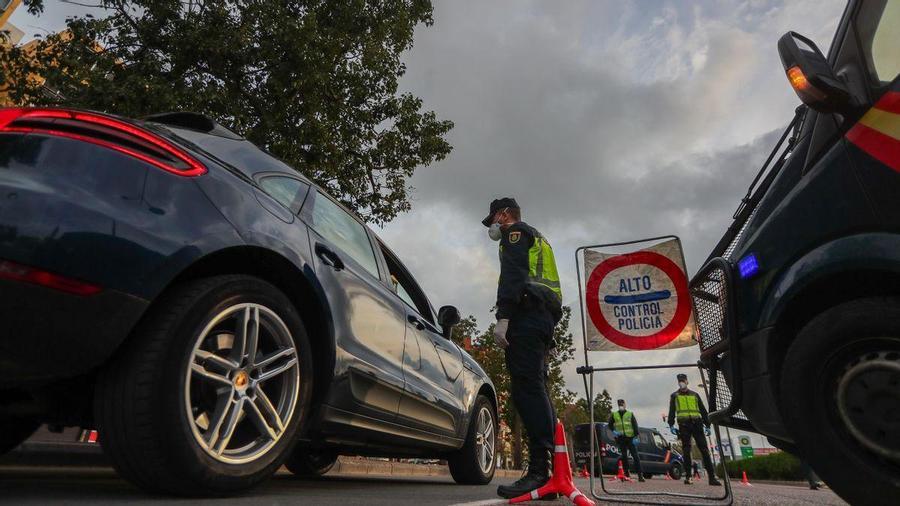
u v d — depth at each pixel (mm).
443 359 4434
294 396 2457
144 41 10305
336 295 2883
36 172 1852
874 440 1944
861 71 2148
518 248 3037
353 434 3092
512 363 3004
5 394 2133
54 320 1732
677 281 3631
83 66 9445
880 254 1931
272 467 2309
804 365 2096
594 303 3770
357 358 2996
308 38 10477
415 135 12750
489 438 5355
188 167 2268
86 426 2326
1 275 1668
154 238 1966
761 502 3678
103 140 2053
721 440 3303
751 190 2762
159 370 1938
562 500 2783
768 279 2332
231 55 10211
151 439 1896
